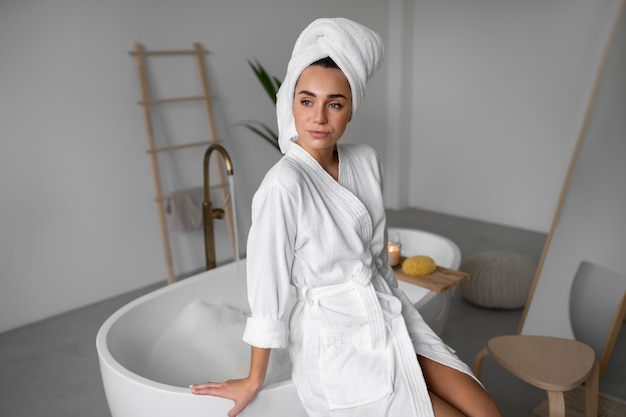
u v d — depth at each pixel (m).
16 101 2.83
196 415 1.36
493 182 4.60
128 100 3.25
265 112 3.96
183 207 3.37
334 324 1.27
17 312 2.99
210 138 3.67
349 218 1.29
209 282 2.20
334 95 1.17
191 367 1.97
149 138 3.30
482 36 4.40
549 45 4.05
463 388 1.28
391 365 1.26
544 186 4.30
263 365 1.28
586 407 1.88
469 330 2.73
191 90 3.53
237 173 3.86
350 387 1.25
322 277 1.28
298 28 4.04
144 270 3.49
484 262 2.96
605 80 2.68
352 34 1.17
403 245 2.86
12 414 2.18
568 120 4.07
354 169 1.37
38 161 2.95
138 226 3.41
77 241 3.16
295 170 1.22
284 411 1.39
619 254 2.47
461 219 4.79
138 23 3.21
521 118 4.32
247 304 2.33
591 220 2.58
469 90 4.58
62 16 2.91
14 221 2.92
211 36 3.56
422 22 4.75
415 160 5.11
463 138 4.71
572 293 2.60
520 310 2.95
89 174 3.15
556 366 1.73
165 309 2.03
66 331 2.92
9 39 2.76
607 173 2.58
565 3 3.91
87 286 3.24
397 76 4.83
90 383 2.40
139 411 1.43
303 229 1.22
